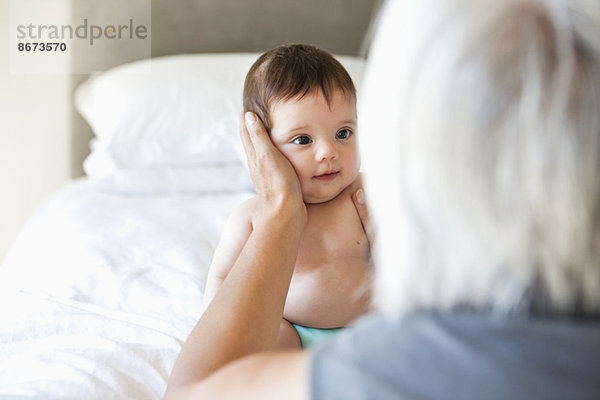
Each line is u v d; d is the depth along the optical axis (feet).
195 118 5.92
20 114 7.02
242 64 6.45
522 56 1.50
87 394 2.91
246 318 2.40
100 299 3.92
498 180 1.48
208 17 7.32
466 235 1.51
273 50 3.59
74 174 7.29
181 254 4.42
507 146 1.47
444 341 1.53
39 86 6.99
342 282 3.34
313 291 3.33
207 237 4.73
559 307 1.55
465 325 1.55
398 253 1.61
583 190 1.46
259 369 1.83
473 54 1.51
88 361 3.14
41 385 2.94
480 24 1.54
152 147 5.87
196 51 7.39
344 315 3.37
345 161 3.31
